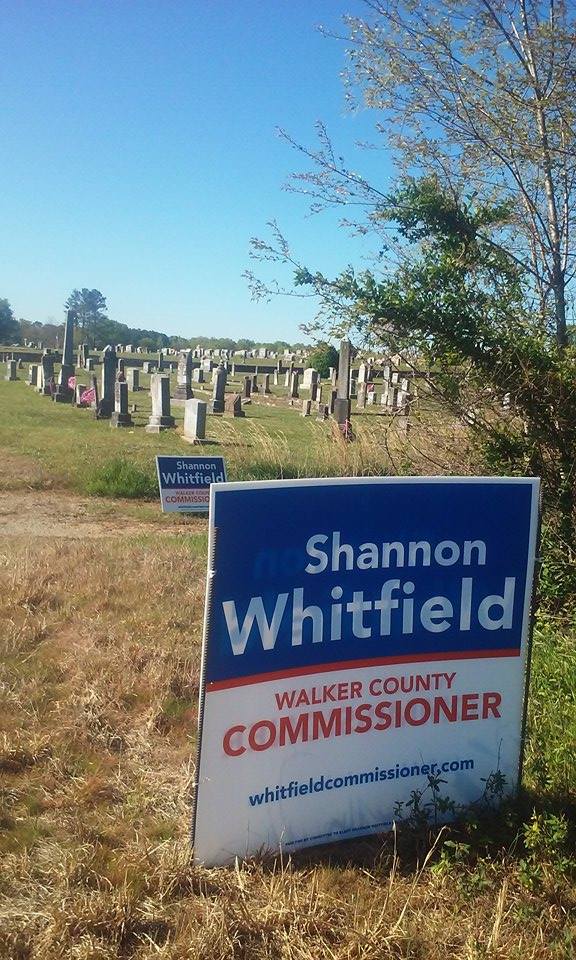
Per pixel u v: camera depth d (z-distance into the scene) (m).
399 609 3.45
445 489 3.48
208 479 8.62
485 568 3.56
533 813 3.42
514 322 5.80
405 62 6.73
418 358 6.00
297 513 3.25
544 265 6.84
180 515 11.27
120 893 2.96
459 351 5.66
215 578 3.12
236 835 3.24
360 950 2.74
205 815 3.19
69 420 23.02
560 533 5.83
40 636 5.66
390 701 3.46
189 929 2.84
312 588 3.29
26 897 2.99
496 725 3.63
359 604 3.38
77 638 5.62
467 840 3.43
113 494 12.55
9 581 6.75
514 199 6.71
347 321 5.89
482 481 3.53
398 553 3.43
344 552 3.34
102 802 3.67
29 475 13.22
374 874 3.21
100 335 101.12
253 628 3.20
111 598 6.53
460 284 5.70
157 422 20.77
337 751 3.39
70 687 4.78
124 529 10.34
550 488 5.87
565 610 5.78
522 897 3.09
